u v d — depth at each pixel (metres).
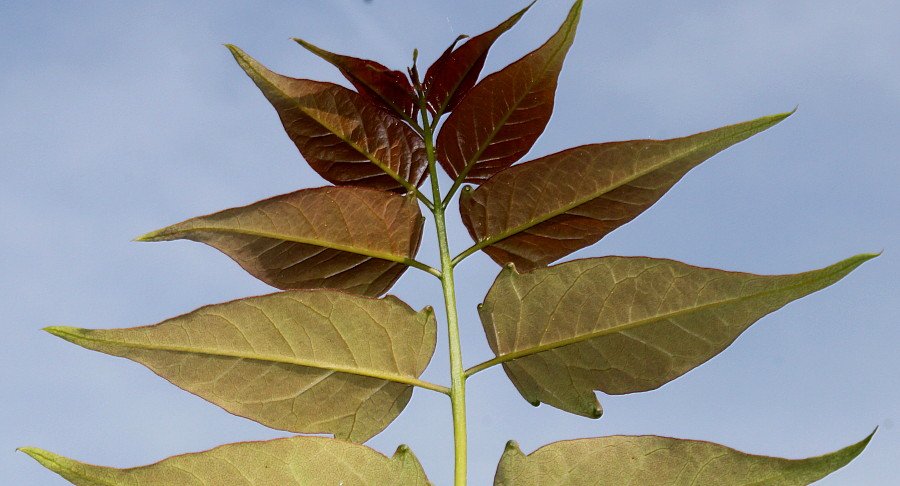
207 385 0.36
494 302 0.37
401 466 0.35
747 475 0.34
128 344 0.35
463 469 0.36
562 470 0.35
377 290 0.39
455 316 0.38
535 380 0.37
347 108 0.39
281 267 0.38
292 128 0.39
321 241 0.38
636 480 0.35
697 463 0.34
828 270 0.34
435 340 0.37
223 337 0.36
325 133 0.39
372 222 0.38
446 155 0.40
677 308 0.36
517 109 0.39
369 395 0.37
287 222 0.37
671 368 0.36
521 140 0.39
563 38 0.37
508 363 0.37
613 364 0.36
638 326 0.36
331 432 0.37
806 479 0.34
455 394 0.37
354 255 0.38
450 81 0.41
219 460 0.34
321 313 0.37
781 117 0.35
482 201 0.39
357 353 0.37
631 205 0.38
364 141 0.40
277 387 0.36
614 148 0.37
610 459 0.35
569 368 0.37
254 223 0.37
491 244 0.39
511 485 0.35
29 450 0.33
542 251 0.39
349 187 0.37
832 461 0.34
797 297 0.35
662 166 0.37
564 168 0.38
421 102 0.41
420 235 0.39
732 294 0.35
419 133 0.40
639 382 0.36
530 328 0.37
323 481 0.34
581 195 0.38
